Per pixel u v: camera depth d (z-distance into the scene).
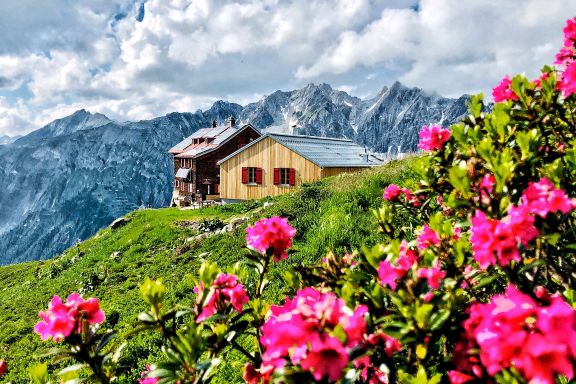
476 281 2.51
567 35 3.65
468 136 3.27
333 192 15.44
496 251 1.92
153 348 7.61
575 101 3.19
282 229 3.27
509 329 1.41
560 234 2.10
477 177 2.65
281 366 1.76
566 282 2.67
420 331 1.85
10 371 9.10
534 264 2.07
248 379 2.92
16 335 11.61
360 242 9.09
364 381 2.48
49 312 2.44
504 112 3.16
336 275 2.72
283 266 8.95
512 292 1.81
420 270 2.02
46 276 22.56
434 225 2.59
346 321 1.60
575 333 1.32
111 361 2.90
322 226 10.75
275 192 31.97
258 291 3.39
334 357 1.54
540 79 3.49
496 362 1.48
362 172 19.11
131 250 20.31
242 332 2.88
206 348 2.71
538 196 2.08
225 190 35.16
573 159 2.57
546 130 3.29
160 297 2.57
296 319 1.61
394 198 4.41
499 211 2.29
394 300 1.98
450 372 1.98
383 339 2.06
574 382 1.78
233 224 17.70
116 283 14.95
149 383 2.88
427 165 3.57
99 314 2.52
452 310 1.93
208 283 2.77
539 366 1.31
